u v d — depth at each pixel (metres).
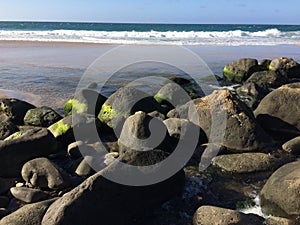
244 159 2.57
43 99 4.46
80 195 1.75
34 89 4.97
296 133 3.15
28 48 9.49
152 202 2.02
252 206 2.10
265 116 3.27
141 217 1.97
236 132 2.84
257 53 9.38
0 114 3.53
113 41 11.44
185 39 12.94
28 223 1.74
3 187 2.20
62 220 1.68
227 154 2.75
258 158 2.58
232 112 2.92
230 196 2.21
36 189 2.16
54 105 4.21
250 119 2.88
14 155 2.41
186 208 2.07
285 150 2.84
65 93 4.76
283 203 1.91
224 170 2.52
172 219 1.97
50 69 6.43
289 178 1.97
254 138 2.82
